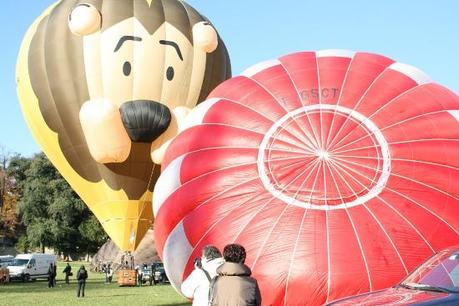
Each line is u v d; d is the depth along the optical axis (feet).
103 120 68.64
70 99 70.85
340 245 31.76
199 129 40.22
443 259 22.03
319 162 35.53
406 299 18.76
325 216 33.12
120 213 74.74
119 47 70.79
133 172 72.49
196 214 35.73
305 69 41.32
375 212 33.32
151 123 68.64
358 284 30.63
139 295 75.00
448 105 39.70
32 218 210.59
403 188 34.53
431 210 33.81
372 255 31.45
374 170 35.17
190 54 73.72
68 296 73.67
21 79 76.02
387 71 41.55
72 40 71.56
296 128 37.42
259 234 32.89
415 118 37.91
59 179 210.18
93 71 70.49
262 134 37.83
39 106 73.26
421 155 35.96
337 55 42.96
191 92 73.41
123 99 70.18
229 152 37.73
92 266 156.76
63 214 203.82
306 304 30.71
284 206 33.94
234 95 41.32
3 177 231.30
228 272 17.93
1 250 257.34
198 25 75.31
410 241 32.24
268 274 31.32
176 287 36.86
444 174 35.40
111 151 69.51
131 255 97.81
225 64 79.15
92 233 204.85
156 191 40.04
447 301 18.03
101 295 75.41
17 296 73.97
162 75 71.51
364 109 38.09
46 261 118.01
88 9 71.10
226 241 33.40
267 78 41.52
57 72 71.51
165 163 41.45
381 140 36.42
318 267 31.01
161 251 38.40
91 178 73.97
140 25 71.97
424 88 40.60
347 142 36.40
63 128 72.02
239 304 17.56
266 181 35.50
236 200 35.12
